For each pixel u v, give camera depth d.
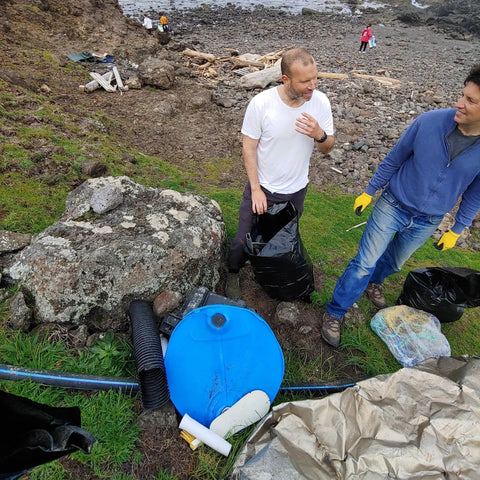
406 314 3.36
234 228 4.38
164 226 3.30
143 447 2.26
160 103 8.38
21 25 10.66
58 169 4.38
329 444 2.21
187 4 31.75
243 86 10.91
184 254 3.12
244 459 2.12
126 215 3.38
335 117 8.95
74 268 2.80
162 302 2.90
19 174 4.11
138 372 2.28
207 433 2.24
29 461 1.30
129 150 5.94
